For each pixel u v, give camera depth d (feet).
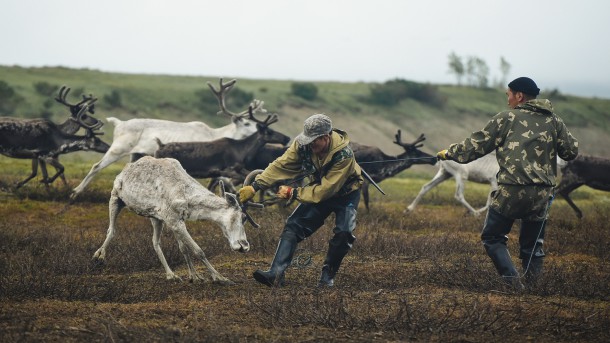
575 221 82.48
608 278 45.47
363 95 358.23
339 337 32.94
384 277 46.91
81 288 41.14
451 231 73.41
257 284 45.11
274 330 33.99
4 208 75.46
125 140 85.51
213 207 44.62
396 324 34.40
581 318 35.94
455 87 434.30
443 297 39.73
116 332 32.24
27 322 33.09
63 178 88.58
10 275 44.96
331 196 41.06
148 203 46.34
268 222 68.44
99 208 78.84
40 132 85.25
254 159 83.76
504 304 38.70
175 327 33.78
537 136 41.70
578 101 428.97
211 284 45.27
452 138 337.11
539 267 43.73
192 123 89.97
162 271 49.88
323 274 42.96
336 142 40.98
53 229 63.87
